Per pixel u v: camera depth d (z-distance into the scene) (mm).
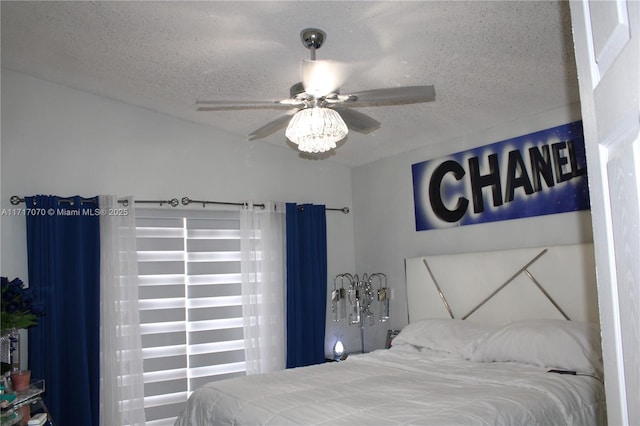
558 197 3219
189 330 4004
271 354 4145
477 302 3604
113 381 3523
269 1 2307
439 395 2322
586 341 2672
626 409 735
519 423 2070
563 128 3225
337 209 4855
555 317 3121
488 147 3686
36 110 3586
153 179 3953
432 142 4109
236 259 4266
